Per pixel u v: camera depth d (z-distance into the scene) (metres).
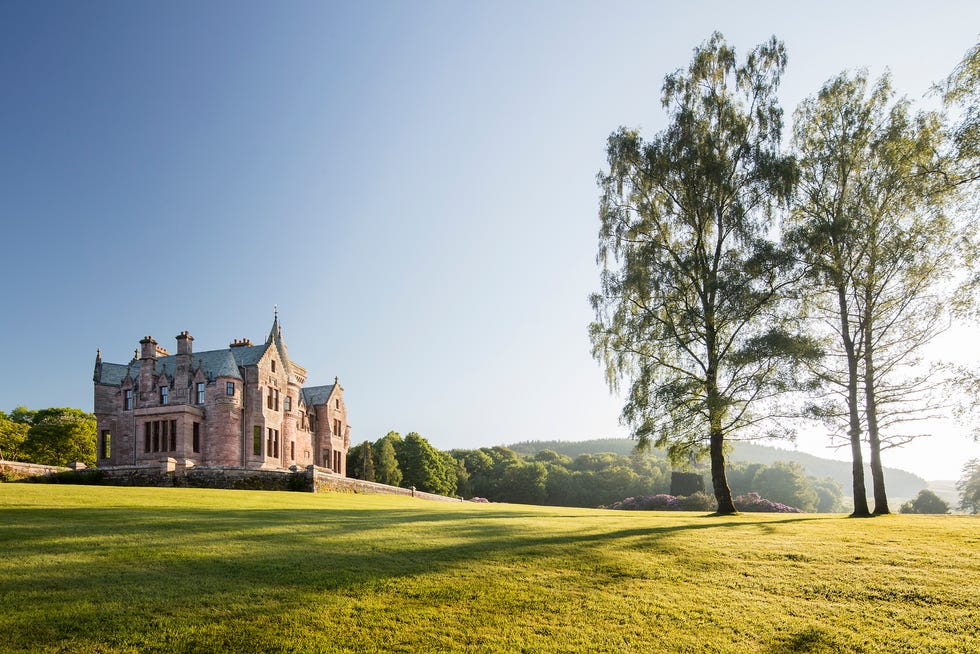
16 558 12.94
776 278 27.34
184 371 55.03
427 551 15.44
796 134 31.22
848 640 10.24
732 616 11.27
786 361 25.84
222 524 18.50
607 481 111.06
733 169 29.97
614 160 32.12
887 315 28.61
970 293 21.77
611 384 31.36
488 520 22.50
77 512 20.11
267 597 11.32
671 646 9.99
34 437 72.12
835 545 16.91
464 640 9.96
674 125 30.50
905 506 80.94
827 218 29.09
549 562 14.62
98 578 11.86
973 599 11.91
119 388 57.59
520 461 142.88
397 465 95.06
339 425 72.19
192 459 51.81
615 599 12.05
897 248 27.03
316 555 14.45
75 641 9.20
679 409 28.16
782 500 99.50
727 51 31.11
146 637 9.48
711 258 30.53
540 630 10.47
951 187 19.97
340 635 9.91
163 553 13.98
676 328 29.45
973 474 78.62
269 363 57.69
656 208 31.84
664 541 17.44
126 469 40.78
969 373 22.69
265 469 43.69
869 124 28.95
